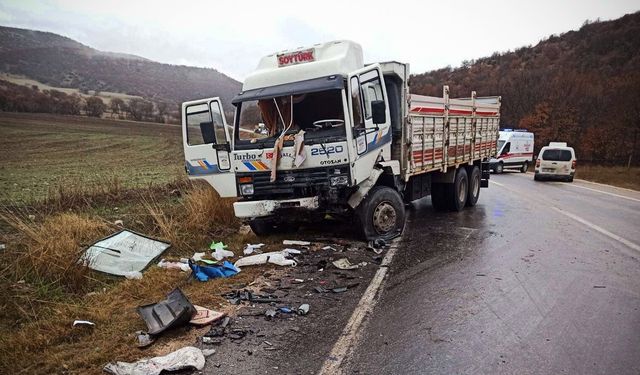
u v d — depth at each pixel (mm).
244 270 6168
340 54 7176
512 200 13273
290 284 5617
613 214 10711
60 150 30484
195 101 7484
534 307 4777
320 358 3779
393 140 8297
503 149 26094
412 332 4234
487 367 3592
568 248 7242
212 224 8422
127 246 6746
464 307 4805
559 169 21031
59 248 5875
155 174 17344
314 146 6727
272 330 4320
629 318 4477
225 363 3717
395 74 7988
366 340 4094
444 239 7898
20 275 5492
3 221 8320
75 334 4258
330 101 6824
